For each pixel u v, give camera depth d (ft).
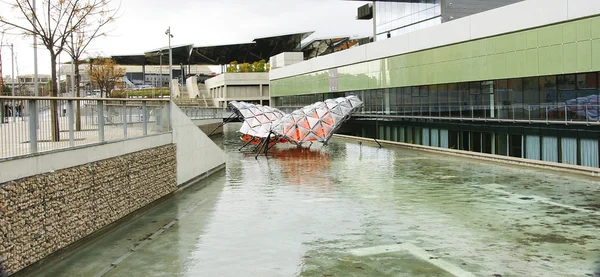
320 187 60.90
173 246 35.45
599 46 73.82
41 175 29.96
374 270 29.81
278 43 358.84
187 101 304.71
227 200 53.01
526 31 88.33
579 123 75.56
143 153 47.01
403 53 129.90
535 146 88.63
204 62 391.04
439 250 33.76
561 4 79.92
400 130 135.95
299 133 110.22
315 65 194.90
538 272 29.04
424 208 47.50
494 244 34.99
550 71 83.35
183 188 59.82
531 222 41.27
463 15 145.69
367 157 95.96
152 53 357.82
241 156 101.35
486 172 71.61
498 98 97.04
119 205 41.32
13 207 26.94
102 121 39.47
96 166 37.22
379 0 180.65
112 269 30.40
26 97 28.71
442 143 116.88
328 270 29.99
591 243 34.94
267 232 39.24
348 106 114.01
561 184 59.72
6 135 26.94
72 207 33.55
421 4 155.02
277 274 29.45
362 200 51.96
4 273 26.04
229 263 31.60
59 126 32.91
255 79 291.58
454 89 110.73
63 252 32.42
